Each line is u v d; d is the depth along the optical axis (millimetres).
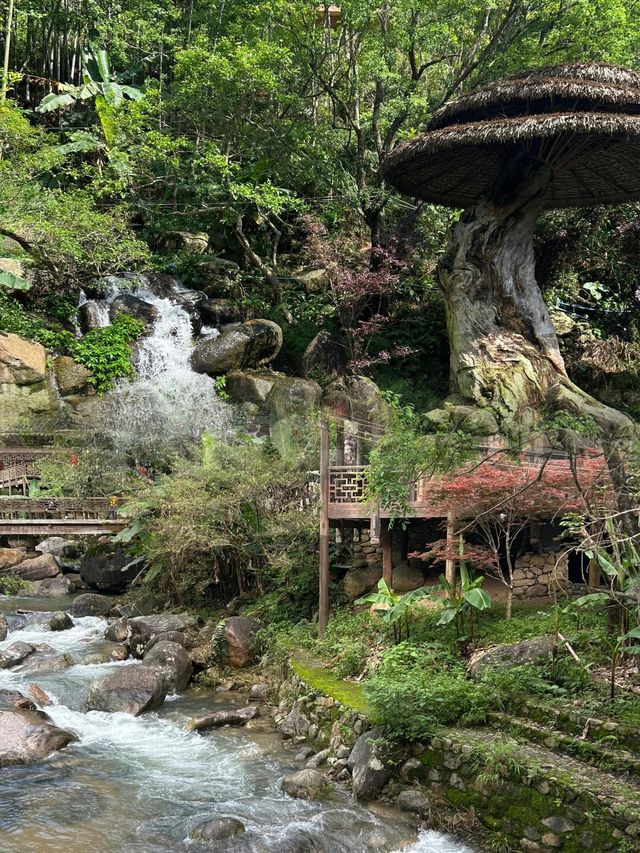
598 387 19781
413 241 22234
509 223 17750
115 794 8336
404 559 13438
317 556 13773
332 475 12016
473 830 7570
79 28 29766
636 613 8492
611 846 6555
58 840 7301
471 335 17531
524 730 8141
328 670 10750
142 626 13430
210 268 24547
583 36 20719
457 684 8914
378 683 8875
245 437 16016
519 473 10438
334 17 25281
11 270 21156
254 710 10820
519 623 10422
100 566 17359
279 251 26469
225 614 14234
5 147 21828
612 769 7281
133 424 19812
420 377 20250
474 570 12156
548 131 15055
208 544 13922
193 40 25703
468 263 17938
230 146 23422
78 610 15516
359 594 12891
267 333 21750
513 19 21250
